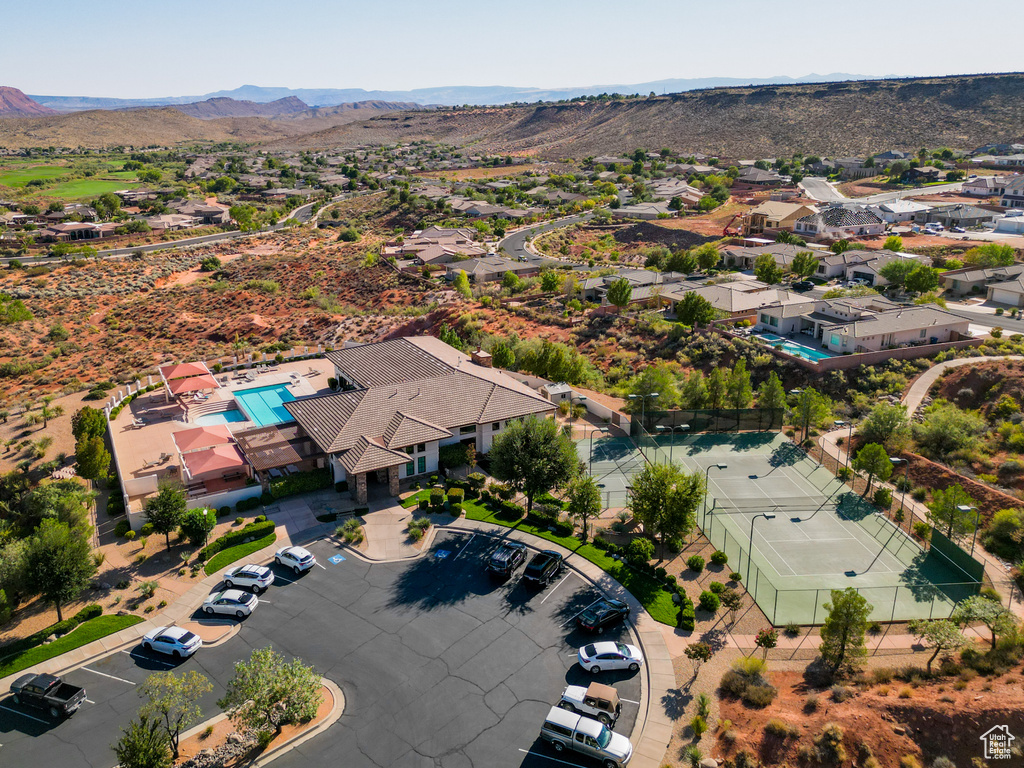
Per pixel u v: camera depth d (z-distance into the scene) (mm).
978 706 28250
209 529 44062
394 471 50906
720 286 102562
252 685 29094
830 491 52438
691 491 42250
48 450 60188
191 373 70562
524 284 123125
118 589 41062
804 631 36781
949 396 68312
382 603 39250
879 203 169125
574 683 33219
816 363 75250
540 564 41125
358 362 69812
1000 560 43219
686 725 30422
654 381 65062
